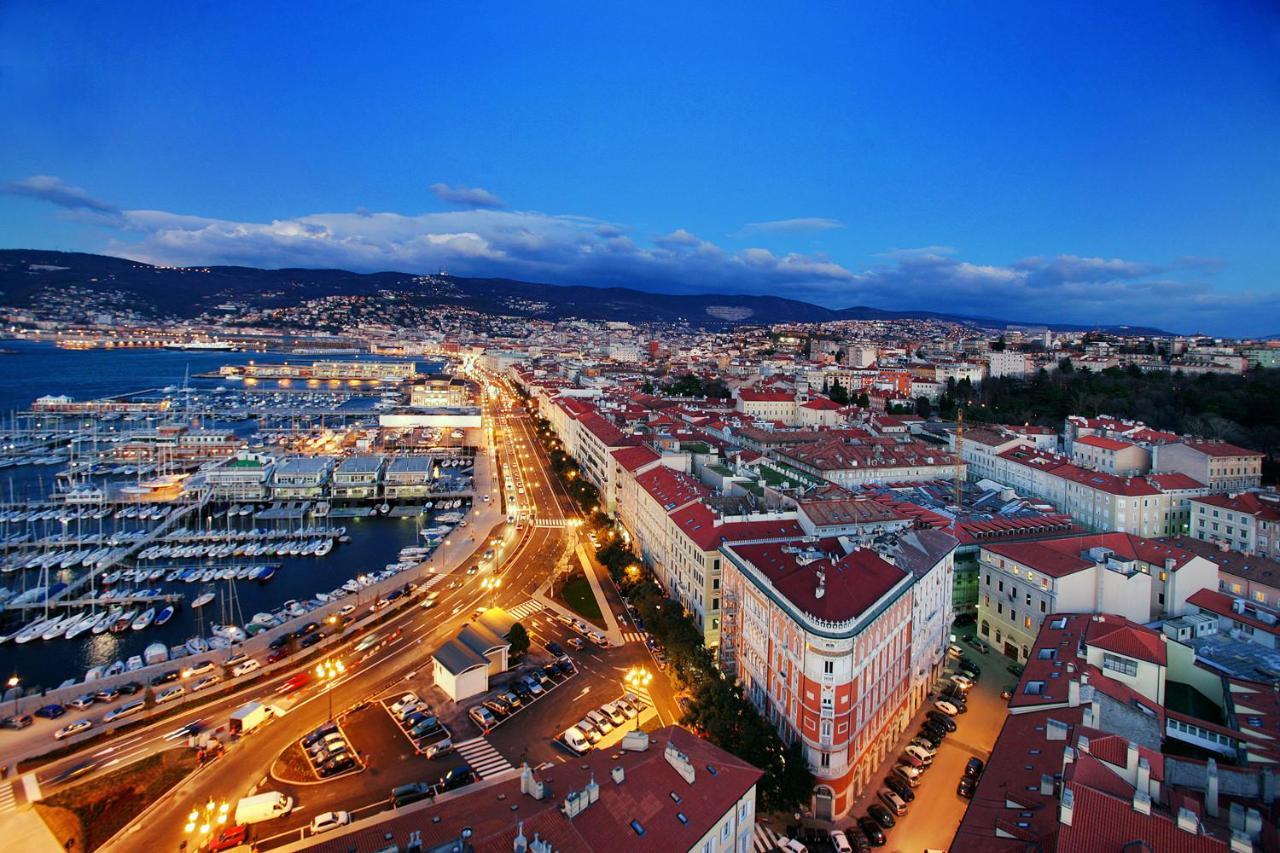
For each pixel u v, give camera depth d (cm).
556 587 17688
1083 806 6088
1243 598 13788
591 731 11362
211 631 16925
